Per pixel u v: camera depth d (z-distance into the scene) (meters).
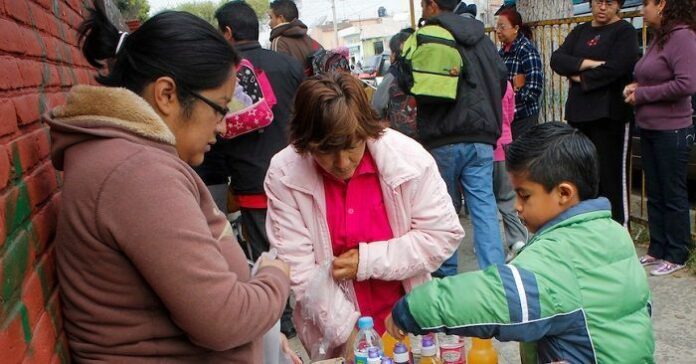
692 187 5.93
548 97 5.70
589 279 1.54
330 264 2.26
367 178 2.22
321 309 2.25
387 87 4.77
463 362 2.06
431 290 1.58
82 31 1.60
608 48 4.26
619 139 4.47
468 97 3.74
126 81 1.46
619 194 4.56
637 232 4.91
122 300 1.32
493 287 1.50
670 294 3.92
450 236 2.25
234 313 1.33
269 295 1.48
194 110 1.46
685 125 4.00
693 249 4.32
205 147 1.54
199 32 1.45
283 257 2.26
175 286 1.26
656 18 3.91
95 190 1.26
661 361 3.23
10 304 1.10
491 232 3.89
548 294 1.49
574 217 1.61
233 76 1.53
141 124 1.35
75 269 1.33
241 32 3.67
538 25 5.57
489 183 3.93
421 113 3.90
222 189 4.15
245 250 4.44
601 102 4.34
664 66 3.90
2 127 1.22
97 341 1.35
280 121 3.61
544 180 1.62
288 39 5.62
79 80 2.80
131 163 1.27
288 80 3.65
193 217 1.30
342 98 1.96
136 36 1.45
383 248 2.22
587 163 1.62
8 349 1.03
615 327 1.53
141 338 1.35
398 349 1.95
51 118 1.37
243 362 1.48
